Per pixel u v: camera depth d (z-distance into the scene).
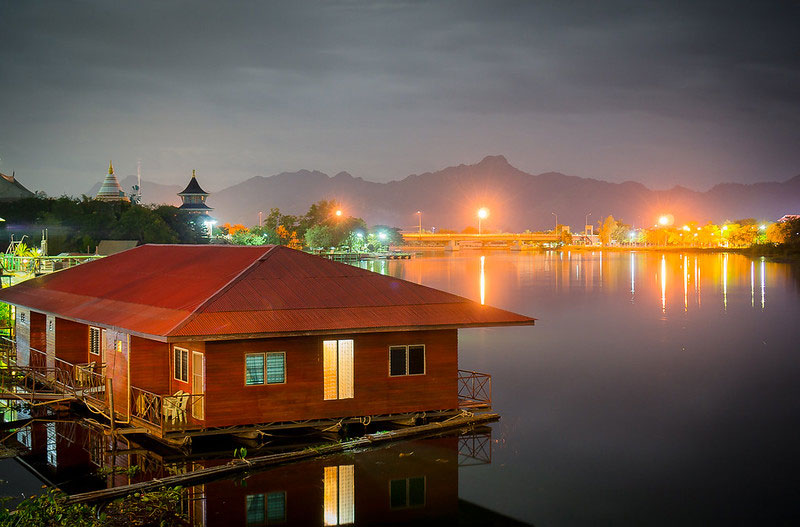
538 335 61.44
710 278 126.12
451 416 30.58
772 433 31.73
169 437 26.48
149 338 26.50
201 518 22.31
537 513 22.94
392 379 29.44
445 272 150.50
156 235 133.50
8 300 39.94
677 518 22.67
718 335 60.88
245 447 27.86
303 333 27.06
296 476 25.69
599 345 56.06
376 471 26.30
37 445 29.14
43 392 33.12
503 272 149.88
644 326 66.75
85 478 25.34
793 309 78.88
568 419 33.75
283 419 27.69
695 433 31.67
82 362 35.59
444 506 23.38
